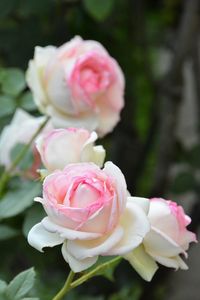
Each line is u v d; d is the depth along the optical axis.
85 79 0.85
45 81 0.86
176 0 1.79
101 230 0.60
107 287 1.39
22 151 0.87
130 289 1.19
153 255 0.66
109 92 0.87
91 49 0.86
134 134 1.49
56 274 1.26
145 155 1.50
